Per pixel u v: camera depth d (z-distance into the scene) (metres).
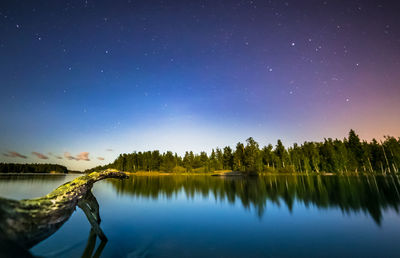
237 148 74.88
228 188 21.83
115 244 5.41
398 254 4.68
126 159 112.00
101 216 8.96
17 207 3.32
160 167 101.75
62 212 4.46
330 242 5.60
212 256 4.63
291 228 7.05
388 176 41.84
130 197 15.43
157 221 8.12
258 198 14.19
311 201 12.55
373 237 5.96
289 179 35.91
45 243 5.41
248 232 6.62
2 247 2.83
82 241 5.61
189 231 6.72
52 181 35.22
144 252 4.86
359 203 11.66
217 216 9.01
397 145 49.72
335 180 31.20
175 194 17.25
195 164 99.00
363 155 53.06
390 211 9.49
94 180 6.06
